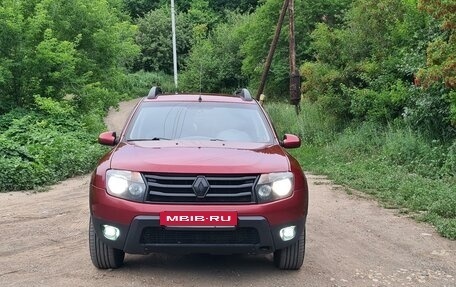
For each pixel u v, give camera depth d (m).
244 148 6.11
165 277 5.84
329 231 8.26
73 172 15.11
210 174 5.44
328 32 23.45
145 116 6.89
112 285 5.55
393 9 20.23
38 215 9.20
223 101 7.21
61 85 21.05
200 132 6.63
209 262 6.42
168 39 63.97
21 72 19.95
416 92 17.30
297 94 26.53
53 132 17.66
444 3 12.30
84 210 9.60
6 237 7.61
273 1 37.47
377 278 5.99
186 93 7.61
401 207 10.23
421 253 7.05
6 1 19.83
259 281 5.76
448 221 8.36
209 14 69.69
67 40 22.59
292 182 5.68
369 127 20.47
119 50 24.34
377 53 20.67
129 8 72.38
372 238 7.84
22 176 12.44
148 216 5.35
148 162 5.57
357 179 13.38
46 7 21.39
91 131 21.69
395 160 16.28
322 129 24.33
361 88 22.41
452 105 14.42
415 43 19.14
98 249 5.88
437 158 15.04
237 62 52.66
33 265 6.26
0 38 19.33
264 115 7.09
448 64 12.54
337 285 5.71
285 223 5.54
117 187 5.52
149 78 59.50
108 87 24.20
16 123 17.91
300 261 6.00
